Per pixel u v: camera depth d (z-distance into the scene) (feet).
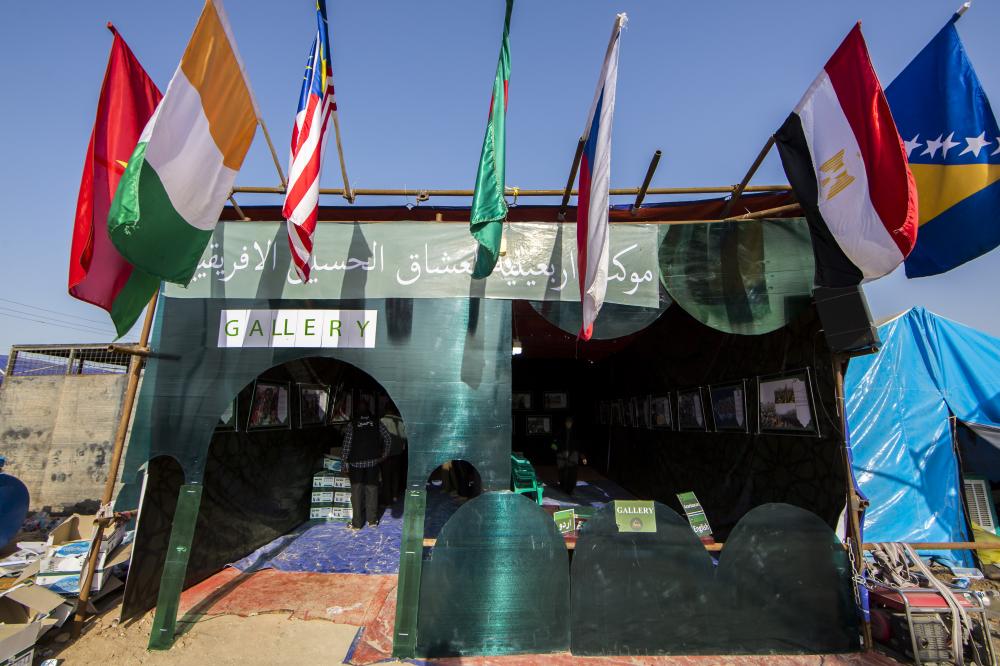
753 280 14.07
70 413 30.53
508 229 14.17
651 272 14.06
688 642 12.05
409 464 12.82
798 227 14.12
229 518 17.24
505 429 13.06
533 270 13.98
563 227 14.29
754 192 15.34
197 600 14.21
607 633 11.98
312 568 16.79
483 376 13.33
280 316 13.71
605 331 13.78
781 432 15.84
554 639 11.93
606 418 36.29
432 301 13.75
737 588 12.35
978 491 20.21
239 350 13.58
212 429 13.26
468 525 12.28
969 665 11.58
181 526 12.59
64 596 13.21
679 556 12.44
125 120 11.60
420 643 11.65
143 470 13.82
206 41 9.96
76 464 29.89
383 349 13.47
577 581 12.19
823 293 13.51
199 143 10.05
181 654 11.46
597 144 11.53
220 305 13.83
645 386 27.76
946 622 12.09
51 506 29.30
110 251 11.11
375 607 13.87
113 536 13.75
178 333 13.73
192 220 10.20
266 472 19.70
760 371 17.10
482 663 11.43
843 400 13.25
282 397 21.08
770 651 12.10
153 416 13.35
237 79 10.92
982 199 11.84
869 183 10.55
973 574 17.47
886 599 12.32
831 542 12.76
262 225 14.19
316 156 11.82
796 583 12.49
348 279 13.83
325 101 12.57
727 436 19.11
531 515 12.43
